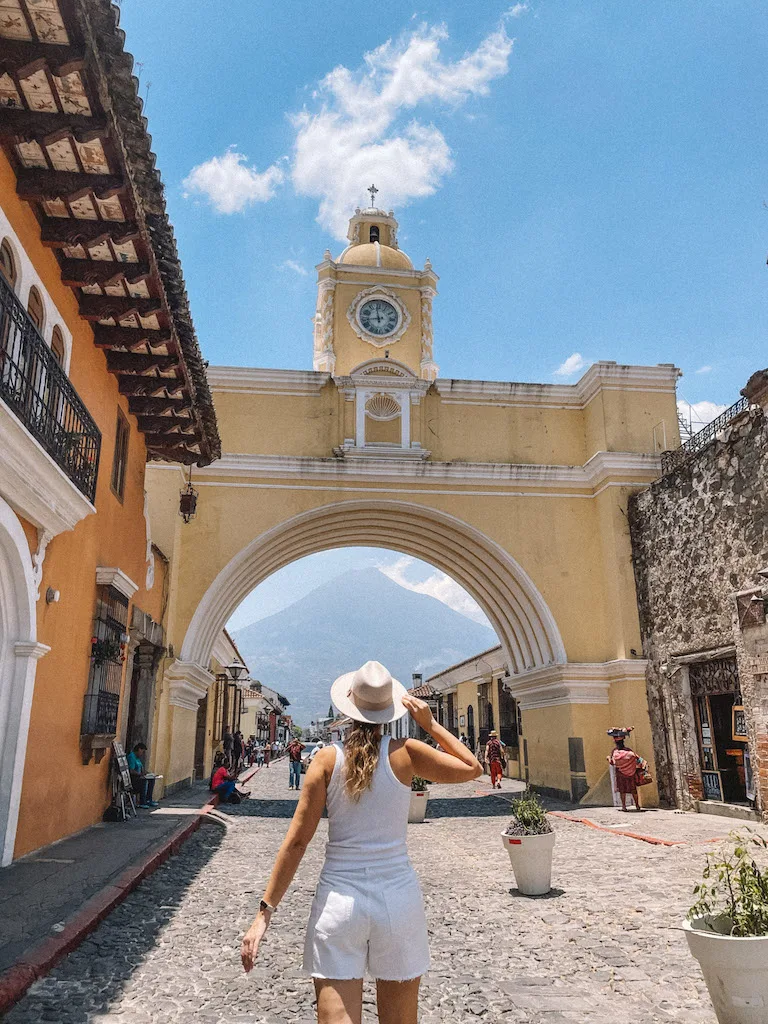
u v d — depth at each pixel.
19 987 3.84
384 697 2.59
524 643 17.70
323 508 16.09
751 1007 3.32
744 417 11.90
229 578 15.55
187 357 9.49
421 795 12.95
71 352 7.95
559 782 16.02
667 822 11.78
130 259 7.50
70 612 8.02
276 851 9.08
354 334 19.02
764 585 11.24
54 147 6.03
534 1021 3.85
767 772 11.02
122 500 10.47
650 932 5.50
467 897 6.81
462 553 17.84
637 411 16.91
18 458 5.75
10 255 6.36
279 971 4.55
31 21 4.88
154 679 13.16
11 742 6.50
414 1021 2.33
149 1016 3.74
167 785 14.28
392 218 23.41
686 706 13.78
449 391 17.12
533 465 16.66
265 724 49.34
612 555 16.00
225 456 15.81
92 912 5.14
